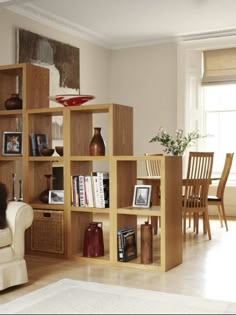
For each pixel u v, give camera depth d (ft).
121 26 19.12
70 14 17.49
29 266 11.19
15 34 16.17
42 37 17.42
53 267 11.09
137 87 21.56
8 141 12.81
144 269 10.87
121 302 8.34
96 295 8.78
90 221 12.74
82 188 11.80
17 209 9.52
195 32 19.90
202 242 13.97
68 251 11.92
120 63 21.95
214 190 20.01
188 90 20.62
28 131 12.41
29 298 8.62
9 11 15.90
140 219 18.83
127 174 11.84
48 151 12.34
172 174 11.12
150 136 21.26
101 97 21.57
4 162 13.20
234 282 9.73
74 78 19.43
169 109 20.81
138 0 15.90
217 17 17.85
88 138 12.76
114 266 11.19
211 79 20.52
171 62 20.75
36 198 12.71
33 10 16.67
